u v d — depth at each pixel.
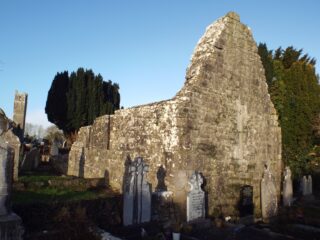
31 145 27.59
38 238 7.52
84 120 34.22
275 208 14.24
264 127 15.91
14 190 11.45
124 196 9.87
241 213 13.95
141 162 10.20
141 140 13.55
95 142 17.16
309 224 12.70
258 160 15.34
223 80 13.91
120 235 9.23
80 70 34.69
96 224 9.24
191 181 11.32
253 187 14.85
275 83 25.72
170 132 12.13
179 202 11.40
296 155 24.58
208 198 12.65
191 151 12.19
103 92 36.34
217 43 13.80
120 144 14.91
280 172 16.67
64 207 8.77
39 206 8.62
